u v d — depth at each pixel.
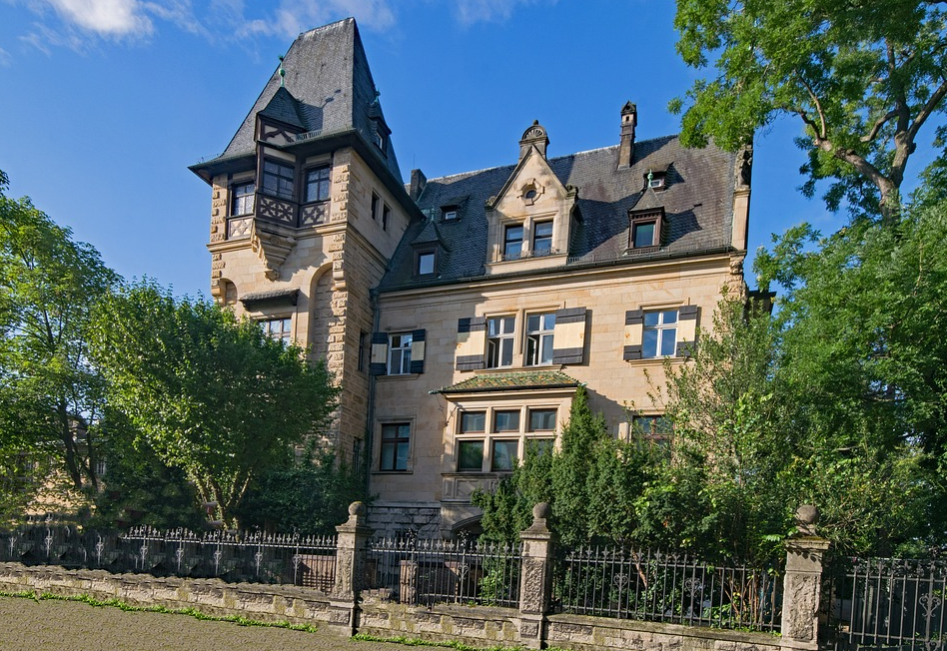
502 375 22.62
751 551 11.59
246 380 17.64
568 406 20.97
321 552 17.33
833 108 17.42
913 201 14.47
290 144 24.45
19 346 20.58
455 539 21.39
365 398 24.52
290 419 18.47
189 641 11.47
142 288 18.38
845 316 13.61
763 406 12.30
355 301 24.30
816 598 9.53
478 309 23.81
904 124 17.30
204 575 14.58
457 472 21.92
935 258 13.02
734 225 21.09
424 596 14.34
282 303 24.12
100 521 17.30
